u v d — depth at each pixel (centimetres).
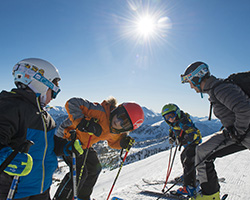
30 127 158
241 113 213
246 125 216
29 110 155
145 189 377
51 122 189
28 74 168
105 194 365
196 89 272
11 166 131
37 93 167
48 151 178
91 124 241
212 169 269
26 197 156
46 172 173
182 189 341
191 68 260
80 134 274
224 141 262
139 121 257
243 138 225
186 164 322
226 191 346
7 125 139
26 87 171
